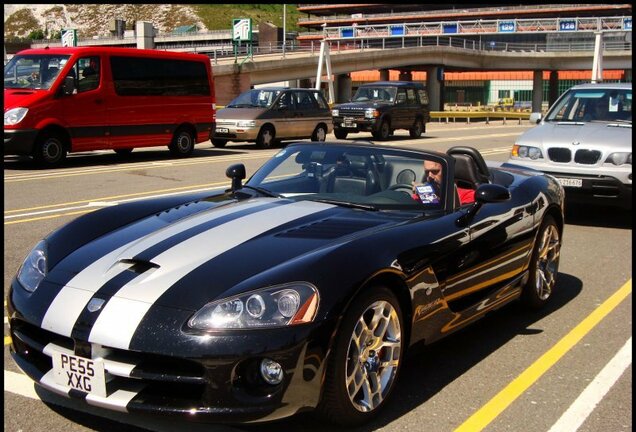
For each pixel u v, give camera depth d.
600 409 3.69
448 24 81.25
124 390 3.09
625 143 8.49
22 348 3.47
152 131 15.36
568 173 8.63
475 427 3.44
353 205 4.24
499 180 5.39
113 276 3.34
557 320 5.16
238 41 59.50
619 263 7.02
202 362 2.93
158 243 3.59
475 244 4.21
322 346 3.04
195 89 16.34
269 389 3.02
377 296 3.36
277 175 4.73
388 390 3.54
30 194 10.30
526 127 37.62
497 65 81.00
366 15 122.94
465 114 41.19
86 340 3.08
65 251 3.69
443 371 4.14
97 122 14.16
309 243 3.49
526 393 3.86
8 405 3.54
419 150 4.62
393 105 23.05
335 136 23.75
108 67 14.34
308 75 59.97
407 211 4.21
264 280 3.12
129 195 10.31
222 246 3.49
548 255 5.46
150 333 3.00
